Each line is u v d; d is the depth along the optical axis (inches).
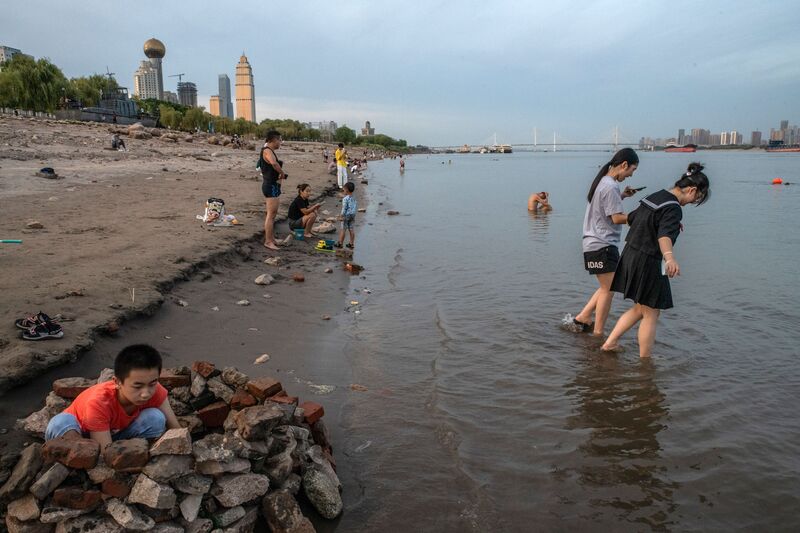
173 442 118.1
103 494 115.6
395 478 159.6
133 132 1648.6
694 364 241.6
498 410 200.8
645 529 139.2
